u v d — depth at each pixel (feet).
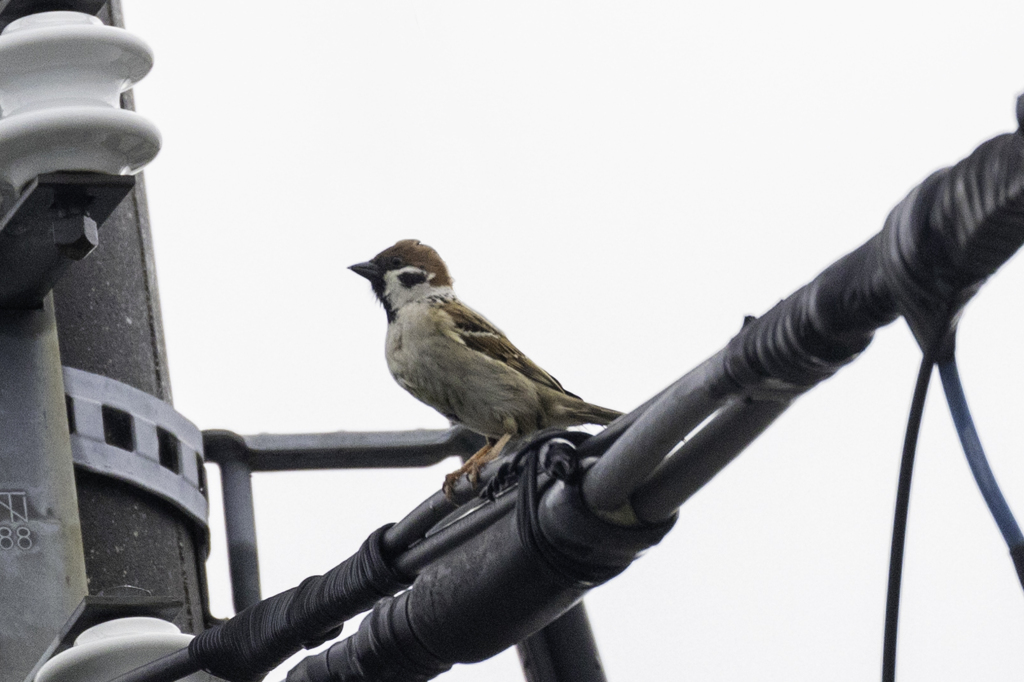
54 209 31.24
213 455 36.86
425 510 24.93
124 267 37.93
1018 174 14.53
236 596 35.37
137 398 35.60
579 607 32.45
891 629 17.13
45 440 33.91
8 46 30.99
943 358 15.93
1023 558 15.38
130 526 34.63
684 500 20.93
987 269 15.31
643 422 19.81
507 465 22.66
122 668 28.71
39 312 34.99
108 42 31.24
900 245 15.69
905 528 16.85
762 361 18.04
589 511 21.35
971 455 15.67
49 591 32.71
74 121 30.42
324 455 37.37
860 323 17.07
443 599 23.98
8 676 31.65
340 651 26.09
